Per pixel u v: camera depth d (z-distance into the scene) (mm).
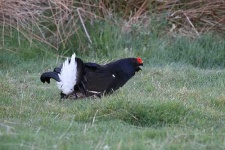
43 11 19781
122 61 14273
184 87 15094
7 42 18844
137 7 20859
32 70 17500
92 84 13820
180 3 21094
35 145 9797
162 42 19703
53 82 15969
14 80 15977
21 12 19062
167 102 12500
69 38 19609
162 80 16297
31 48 18812
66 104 13523
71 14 19812
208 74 16922
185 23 20812
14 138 10148
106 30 19734
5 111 12547
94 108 12477
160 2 20922
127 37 19922
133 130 11273
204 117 12406
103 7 20516
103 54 19250
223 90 15188
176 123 12031
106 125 11609
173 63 18609
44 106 13203
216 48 19750
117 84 14125
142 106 12312
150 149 9641
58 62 18375
